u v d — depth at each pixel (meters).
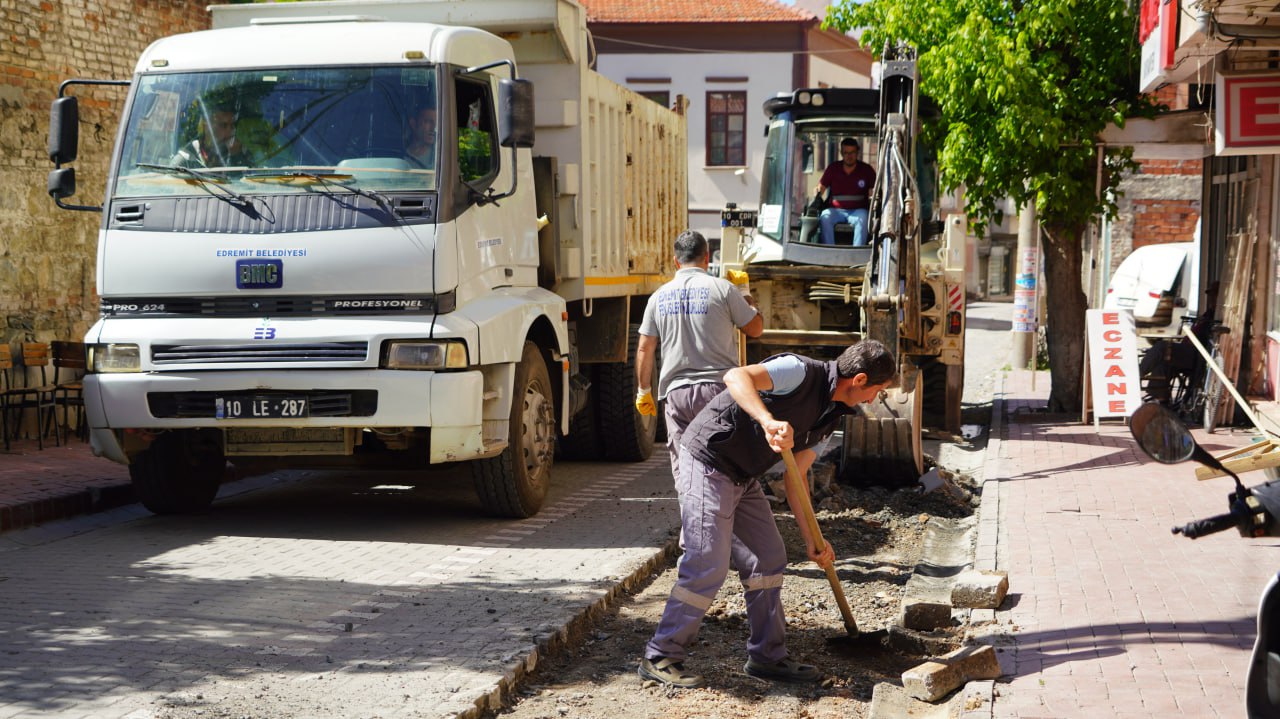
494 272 9.45
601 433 12.84
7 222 13.41
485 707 5.61
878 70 13.94
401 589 7.46
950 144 15.38
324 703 5.45
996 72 14.91
